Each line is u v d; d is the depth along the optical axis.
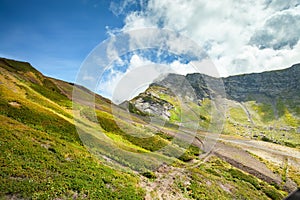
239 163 49.19
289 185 44.22
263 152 76.12
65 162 19.33
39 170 16.86
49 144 21.83
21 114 28.61
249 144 93.19
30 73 77.94
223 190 27.47
